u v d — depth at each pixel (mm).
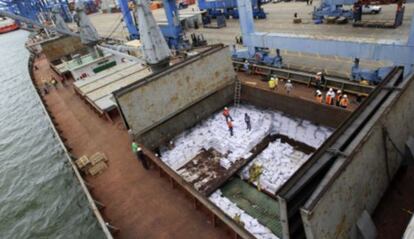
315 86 17969
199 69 17062
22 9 88250
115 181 13523
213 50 17500
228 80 19016
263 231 11398
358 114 7754
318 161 6527
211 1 49531
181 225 10445
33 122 32219
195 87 17250
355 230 7219
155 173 13469
